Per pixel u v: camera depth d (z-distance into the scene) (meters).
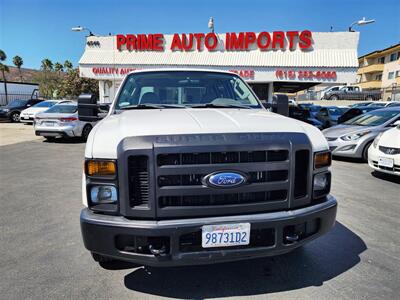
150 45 19.34
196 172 2.05
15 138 12.38
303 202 2.31
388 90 33.28
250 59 18.22
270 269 2.84
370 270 2.82
